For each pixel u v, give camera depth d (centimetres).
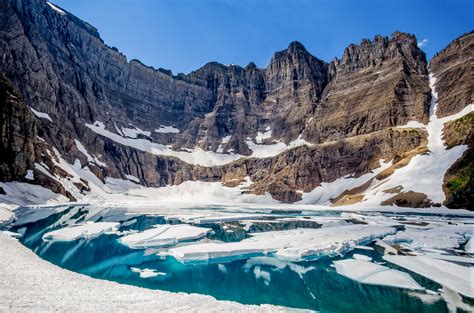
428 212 7588
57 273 2161
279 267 2777
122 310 1431
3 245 2808
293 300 2061
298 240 3581
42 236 3828
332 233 4072
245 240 3659
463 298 2048
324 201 13550
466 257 3002
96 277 2419
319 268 2741
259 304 1997
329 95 19588
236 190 17938
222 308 1642
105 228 4269
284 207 11412
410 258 2961
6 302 1330
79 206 8256
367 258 3045
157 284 2316
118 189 14962
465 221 5594
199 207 10700
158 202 13825
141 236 3725
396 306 1942
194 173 19750
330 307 1948
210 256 2983
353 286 2298
